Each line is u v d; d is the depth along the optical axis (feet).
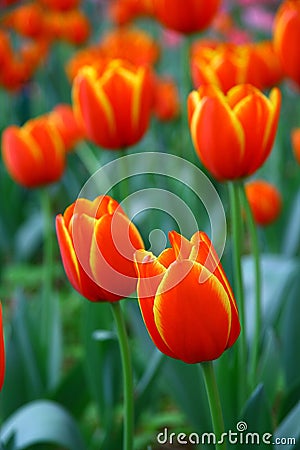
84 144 5.32
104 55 6.03
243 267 3.71
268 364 3.33
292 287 3.56
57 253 6.19
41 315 4.17
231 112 2.92
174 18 4.13
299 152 4.59
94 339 3.58
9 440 3.12
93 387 3.65
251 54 4.24
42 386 3.77
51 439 3.10
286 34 3.70
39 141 3.96
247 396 3.29
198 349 2.40
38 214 6.40
